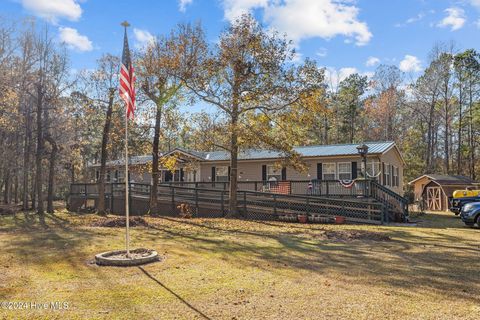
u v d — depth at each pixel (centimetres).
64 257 812
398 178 2684
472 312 462
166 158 2011
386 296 529
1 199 3834
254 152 2462
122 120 2128
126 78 846
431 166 3972
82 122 2955
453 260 793
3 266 727
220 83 1767
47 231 1281
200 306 486
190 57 1741
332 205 1695
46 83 2312
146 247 945
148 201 2147
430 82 3806
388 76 4566
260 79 1708
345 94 4425
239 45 1669
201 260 791
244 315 453
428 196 2775
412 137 4394
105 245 968
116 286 582
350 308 477
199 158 2566
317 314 455
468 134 3888
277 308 478
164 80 1805
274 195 1766
